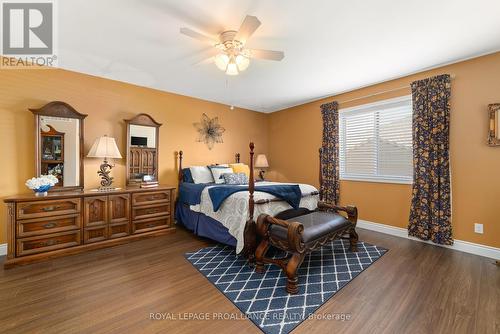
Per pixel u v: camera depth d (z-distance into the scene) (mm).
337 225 2502
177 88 3836
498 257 2539
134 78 3395
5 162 2650
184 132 4203
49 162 2852
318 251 2811
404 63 2877
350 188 3961
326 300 1811
